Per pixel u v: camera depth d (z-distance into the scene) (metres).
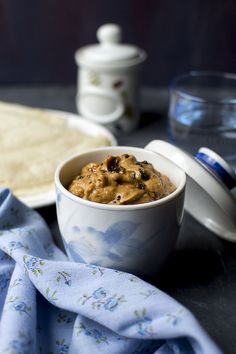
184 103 0.73
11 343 0.48
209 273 0.59
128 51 0.80
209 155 0.59
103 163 0.56
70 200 0.54
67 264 0.54
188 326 0.48
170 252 0.57
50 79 0.99
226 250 0.62
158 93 0.96
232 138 0.72
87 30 0.95
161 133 0.83
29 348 0.49
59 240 0.63
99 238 0.54
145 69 0.98
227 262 0.60
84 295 0.52
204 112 0.72
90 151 0.59
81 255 0.56
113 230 0.53
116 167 0.56
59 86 0.99
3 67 0.99
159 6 0.92
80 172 0.58
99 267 0.54
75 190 0.55
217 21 0.92
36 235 0.60
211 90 0.83
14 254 0.56
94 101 0.81
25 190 0.69
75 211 0.54
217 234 0.63
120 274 0.54
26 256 0.55
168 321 0.49
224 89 0.82
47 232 0.61
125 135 0.82
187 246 0.62
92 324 0.52
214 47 0.95
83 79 0.81
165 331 0.48
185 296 0.57
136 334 0.50
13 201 0.61
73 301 0.52
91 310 0.51
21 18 0.94
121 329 0.50
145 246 0.54
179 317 0.49
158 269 0.57
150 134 0.82
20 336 0.49
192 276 0.59
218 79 0.82
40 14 0.94
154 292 0.52
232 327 0.54
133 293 0.52
